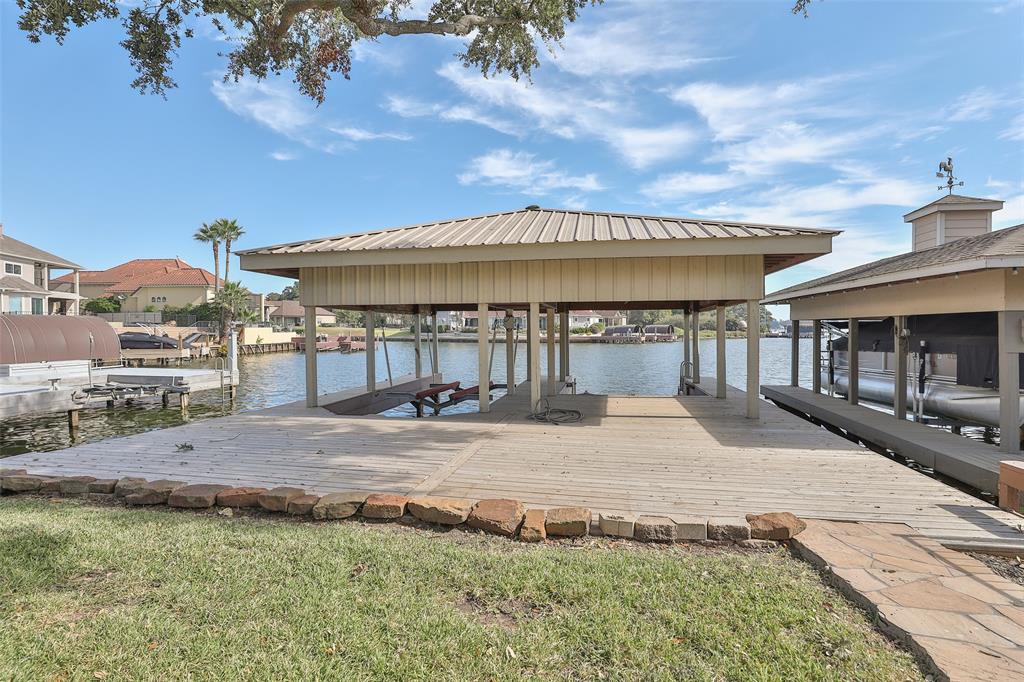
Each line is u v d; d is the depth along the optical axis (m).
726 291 6.98
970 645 1.92
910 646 1.97
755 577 2.58
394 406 11.23
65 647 1.99
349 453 5.21
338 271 8.20
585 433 6.22
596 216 8.93
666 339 59.03
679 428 6.53
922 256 7.68
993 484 4.97
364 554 2.86
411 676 1.83
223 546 2.96
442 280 7.85
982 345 8.33
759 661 1.90
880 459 4.90
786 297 11.30
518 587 2.47
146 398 15.58
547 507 3.61
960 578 2.50
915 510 3.48
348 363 31.62
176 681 1.80
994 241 5.96
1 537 3.05
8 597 2.38
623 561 2.77
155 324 38.62
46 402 12.64
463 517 3.31
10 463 4.79
